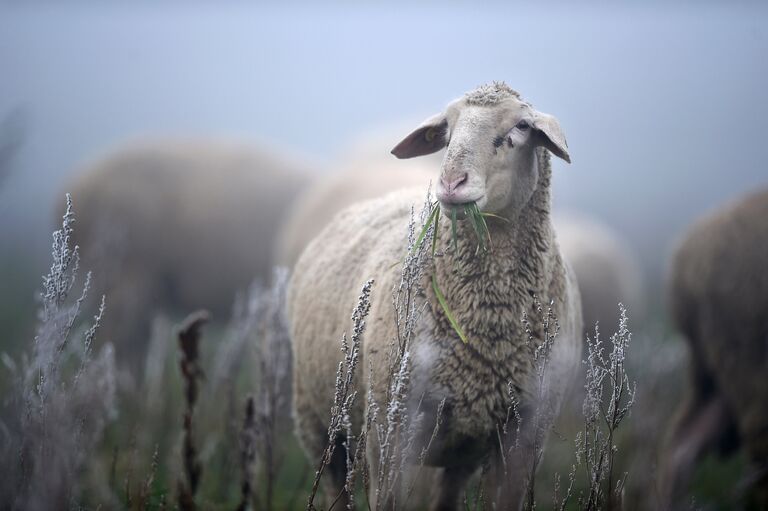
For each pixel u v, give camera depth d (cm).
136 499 1184
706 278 1656
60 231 1027
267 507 1343
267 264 2661
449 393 1080
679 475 1656
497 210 1088
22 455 968
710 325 1662
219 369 1627
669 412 1841
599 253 2548
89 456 1140
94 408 1090
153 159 2653
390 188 1955
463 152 1059
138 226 2564
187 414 1300
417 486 1379
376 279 1155
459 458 1149
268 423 1351
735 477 1867
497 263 1096
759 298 1595
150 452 1579
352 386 1148
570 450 1686
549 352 1066
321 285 1284
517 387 1087
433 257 1116
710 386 1741
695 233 1705
